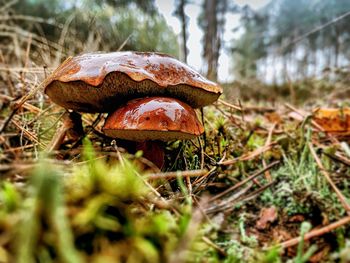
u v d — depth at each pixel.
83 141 0.14
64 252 0.07
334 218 0.14
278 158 0.20
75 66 0.13
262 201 0.16
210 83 0.14
